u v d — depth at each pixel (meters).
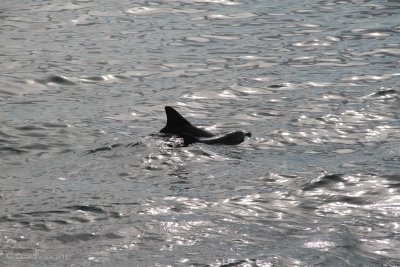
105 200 29.66
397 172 32.88
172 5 88.25
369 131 41.41
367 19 78.12
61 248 24.05
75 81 56.84
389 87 51.50
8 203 29.39
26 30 75.94
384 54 63.06
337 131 41.66
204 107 48.81
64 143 40.72
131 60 63.34
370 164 34.72
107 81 56.97
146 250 23.83
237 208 28.64
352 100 48.59
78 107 49.38
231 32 74.06
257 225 26.48
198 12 84.31
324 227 26.19
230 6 87.31
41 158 37.75
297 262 22.55
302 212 28.19
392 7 83.94
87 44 69.81
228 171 34.12
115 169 34.94
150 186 32.00
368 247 24.16
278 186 31.62
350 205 28.89
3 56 64.62
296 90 52.28
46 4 89.19
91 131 43.28
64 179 33.56
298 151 37.81
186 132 39.59
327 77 55.78
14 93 53.31
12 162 37.06
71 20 80.69
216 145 38.28
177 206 28.81
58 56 64.81
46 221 26.78
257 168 34.47
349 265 22.38
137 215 27.55
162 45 69.06
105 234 25.34
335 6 85.56
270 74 57.44
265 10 84.56
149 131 43.25
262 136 40.66
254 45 68.19
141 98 51.66
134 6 87.56
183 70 59.78
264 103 49.06
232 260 22.69
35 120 45.72
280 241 24.62
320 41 69.00
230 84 54.56
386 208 28.38
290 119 44.47
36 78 57.22
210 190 31.17
